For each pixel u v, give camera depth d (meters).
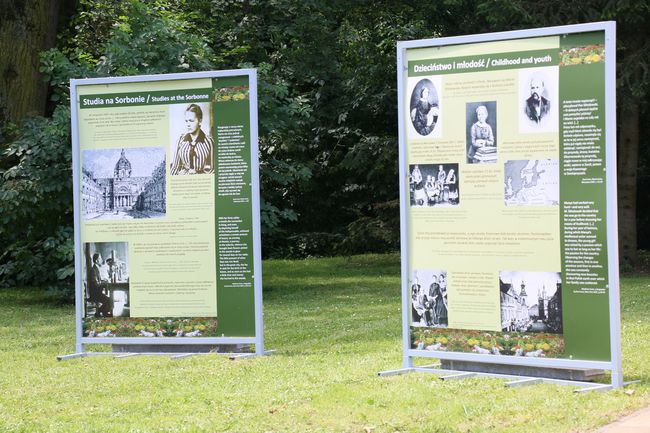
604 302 8.40
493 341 9.02
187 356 11.13
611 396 7.89
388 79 27.00
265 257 33.09
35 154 17.17
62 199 17.55
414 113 9.39
